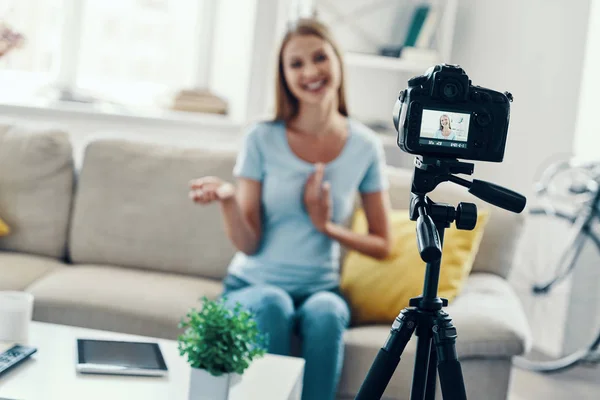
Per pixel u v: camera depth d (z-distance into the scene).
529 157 3.79
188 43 4.16
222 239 2.74
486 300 2.36
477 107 1.35
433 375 1.38
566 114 3.67
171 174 2.80
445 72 1.34
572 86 3.66
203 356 1.58
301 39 2.40
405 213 2.60
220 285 2.67
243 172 2.45
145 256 2.75
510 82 3.87
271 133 2.46
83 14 3.88
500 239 2.66
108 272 2.64
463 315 2.20
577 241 3.55
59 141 2.85
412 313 1.33
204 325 1.61
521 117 3.82
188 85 4.18
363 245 2.40
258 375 1.81
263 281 2.39
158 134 3.72
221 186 2.27
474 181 1.36
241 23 3.89
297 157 2.43
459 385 1.28
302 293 2.38
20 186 2.80
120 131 3.66
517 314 2.29
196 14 4.12
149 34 4.12
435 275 1.34
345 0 4.09
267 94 3.83
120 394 1.63
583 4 3.61
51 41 3.92
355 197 2.73
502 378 2.18
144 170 2.81
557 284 3.67
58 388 1.62
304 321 2.18
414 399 1.34
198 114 3.88
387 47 4.05
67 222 2.84
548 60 3.72
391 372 1.33
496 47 3.93
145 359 1.80
